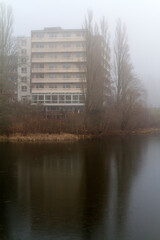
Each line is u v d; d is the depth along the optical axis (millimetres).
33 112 31438
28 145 24625
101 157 18906
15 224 7883
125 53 38094
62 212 8812
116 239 7035
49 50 59375
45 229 7566
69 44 59344
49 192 11016
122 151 21625
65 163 16688
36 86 60781
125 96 37500
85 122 32156
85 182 12523
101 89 33406
